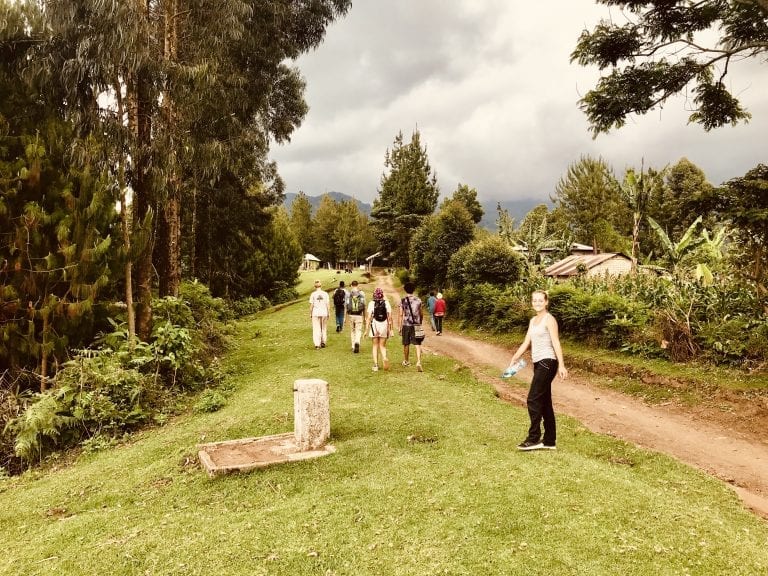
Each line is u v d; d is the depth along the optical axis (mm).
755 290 11562
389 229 50875
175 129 13664
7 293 9352
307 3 20625
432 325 20922
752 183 10117
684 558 3676
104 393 9172
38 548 4500
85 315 10648
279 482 5477
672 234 26219
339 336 17359
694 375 10367
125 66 11898
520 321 17750
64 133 11148
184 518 4758
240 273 32781
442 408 8250
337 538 4094
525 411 8586
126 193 12797
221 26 14531
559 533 3994
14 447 8094
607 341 13461
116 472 6617
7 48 11281
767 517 5098
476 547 3846
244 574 3666
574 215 50875
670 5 11477
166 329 11703
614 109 12352
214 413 9242
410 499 4730
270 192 30312
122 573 3816
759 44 10445
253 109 20609
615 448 6902
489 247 22234
